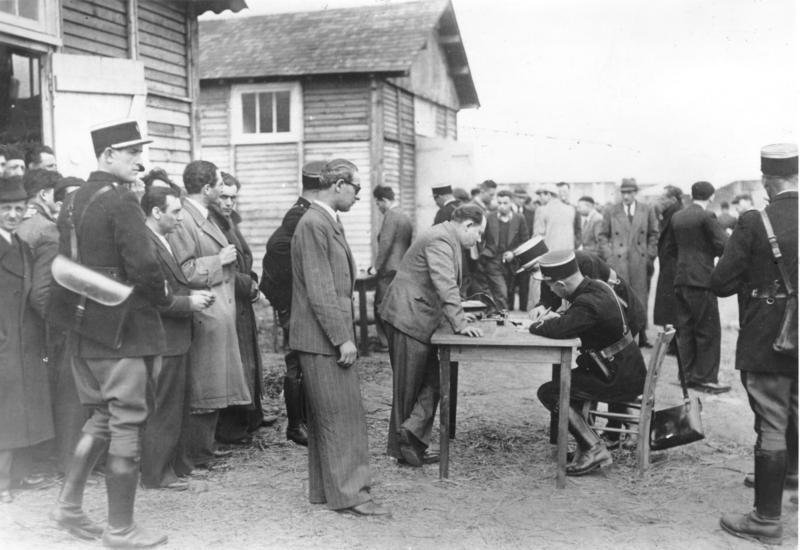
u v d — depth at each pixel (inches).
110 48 300.7
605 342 179.3
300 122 535.5
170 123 345.1
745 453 197.0
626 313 194.9
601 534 144.3
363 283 331.0
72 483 135.1
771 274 143.6
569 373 167.6
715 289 152.6
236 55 547.5
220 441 202.5
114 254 133.0
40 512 148.8
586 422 183.2
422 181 605.9
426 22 552.7
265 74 522.9
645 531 145.9
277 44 554.9
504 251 435.2
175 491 164.4
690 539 142.2
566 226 456.8
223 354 175.9
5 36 245.4
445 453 175.2
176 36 349.7
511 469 183.5
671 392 267.6
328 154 534.3
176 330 160.7
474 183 597.6
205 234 177.6
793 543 140.5
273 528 144.4
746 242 146.4
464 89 708.0
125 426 132.6
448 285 175.3
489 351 170.2
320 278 145.5
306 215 149.5
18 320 156.3
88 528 136.5
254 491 165.8
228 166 550.3
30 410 156.9
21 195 157.4
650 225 375.2
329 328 145.4
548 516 153.4
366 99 525.0
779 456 140.9
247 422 205.6
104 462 172.6
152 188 160.7
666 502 161.9
